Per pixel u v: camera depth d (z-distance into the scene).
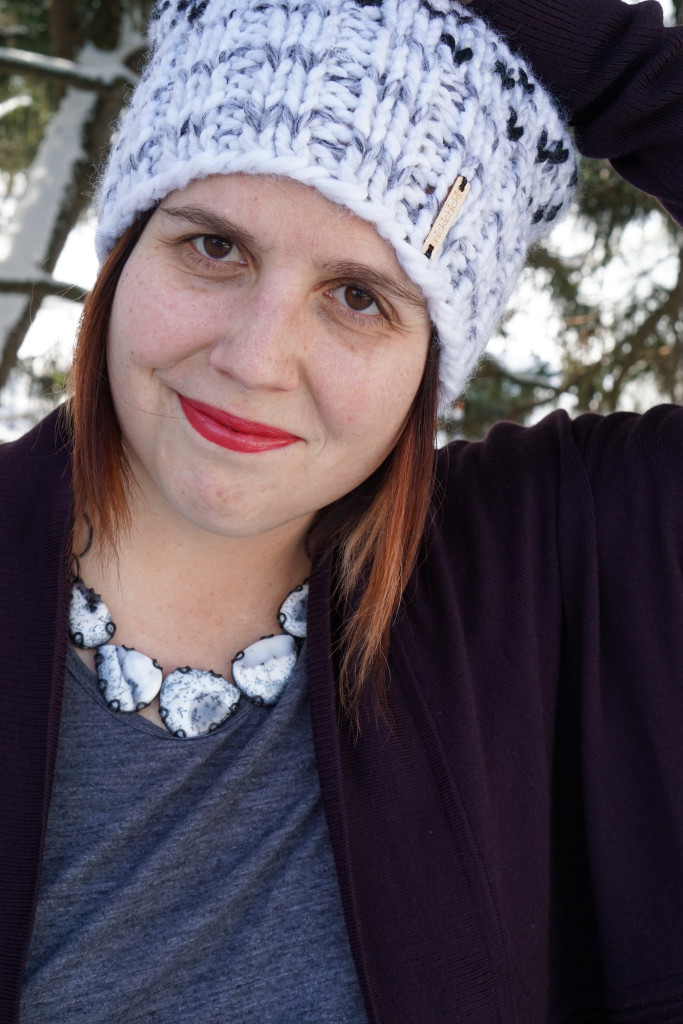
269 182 0.82
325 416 0.90
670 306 2.91
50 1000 0.89
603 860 1.15
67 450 1.04
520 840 1.12
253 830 1.00
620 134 1.12
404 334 0.92
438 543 1.18
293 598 1.07
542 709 1.16
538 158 1.02
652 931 1.14
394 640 1.11
